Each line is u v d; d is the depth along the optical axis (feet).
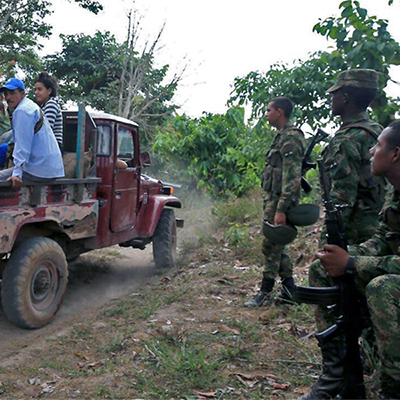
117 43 72.43
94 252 24.58
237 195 34.81
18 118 13.35
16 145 13.30
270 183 14.47
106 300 17.01
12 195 13.19
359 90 9.96
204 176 37.50
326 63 24.94
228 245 23.04
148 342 12.33
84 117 15.90
